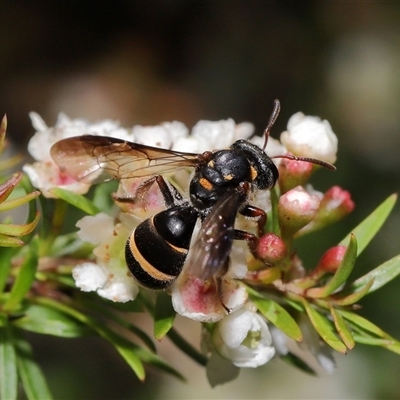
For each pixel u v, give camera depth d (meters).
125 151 0.12
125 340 0.12
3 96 0.28
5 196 0.11
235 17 0.28
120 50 0.30
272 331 0.12
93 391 0.19
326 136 0.12
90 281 0.12
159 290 0.12
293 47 0.27
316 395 0.19
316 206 0.12
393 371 0.18
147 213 0.12
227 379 0.12
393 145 0.23
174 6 0.29
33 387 0.12
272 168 0.12
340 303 0.12
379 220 0.12
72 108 0.28
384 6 0.27
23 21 0.29
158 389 0.20
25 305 0.12
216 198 0.12
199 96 0.28
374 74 0.26
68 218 0.15
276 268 0.12
